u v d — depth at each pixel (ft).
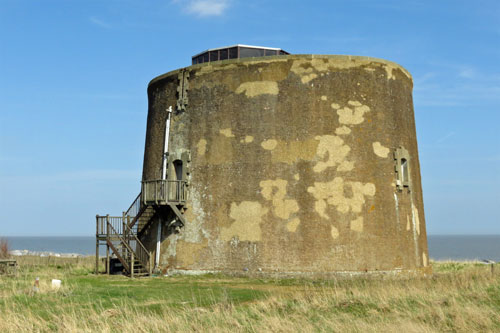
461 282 64.13
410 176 86.17
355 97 81.35
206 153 83.51
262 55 93.30
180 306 53.67
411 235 84.12
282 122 80.38
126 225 85.92
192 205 83.30
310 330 43.39
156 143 90.63
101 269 95.91
